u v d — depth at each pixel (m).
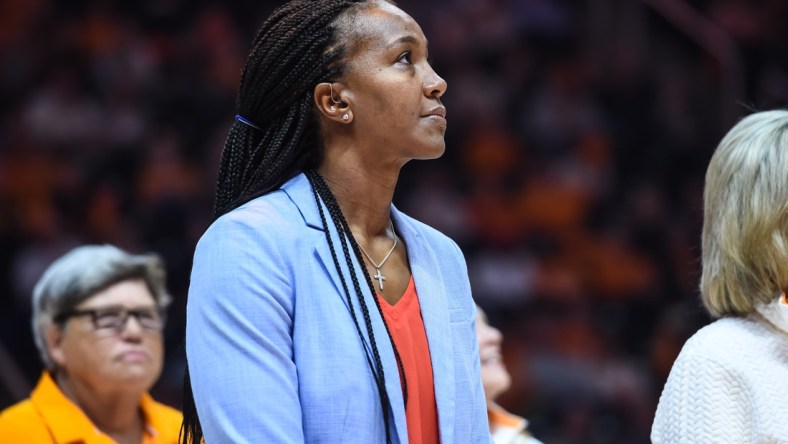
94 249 7.36
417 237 4.61
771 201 4.73
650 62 20.58
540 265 19.08
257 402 3.88
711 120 19.30
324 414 3.94
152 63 19.64
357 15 4.35
